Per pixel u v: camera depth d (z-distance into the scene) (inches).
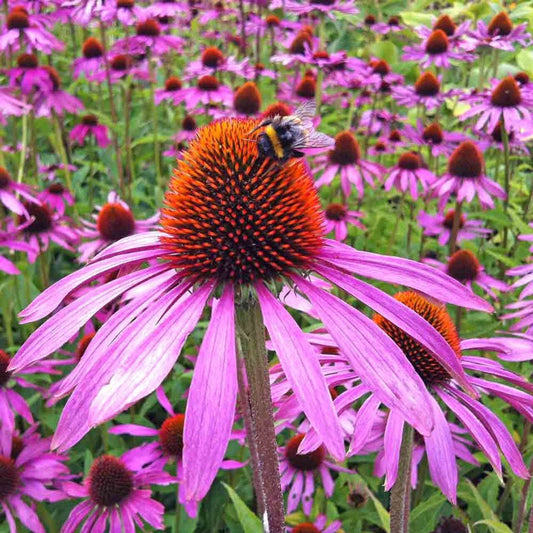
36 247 14.1
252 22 25.9
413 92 20.1
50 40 18.9
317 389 4.7
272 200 5.7
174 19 27.7
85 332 11.6
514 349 7.9
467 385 5.1
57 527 11.0
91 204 19.1
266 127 5.9
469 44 19.8
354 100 21.2
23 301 14.8
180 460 9.7
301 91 20.7
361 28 30.7
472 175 15.1
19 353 5.4
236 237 5.6
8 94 14.8
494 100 16.1
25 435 10.4
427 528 9.9
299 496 10.1
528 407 6.9
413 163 16.8
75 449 12.3
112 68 21.8
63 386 5.2
